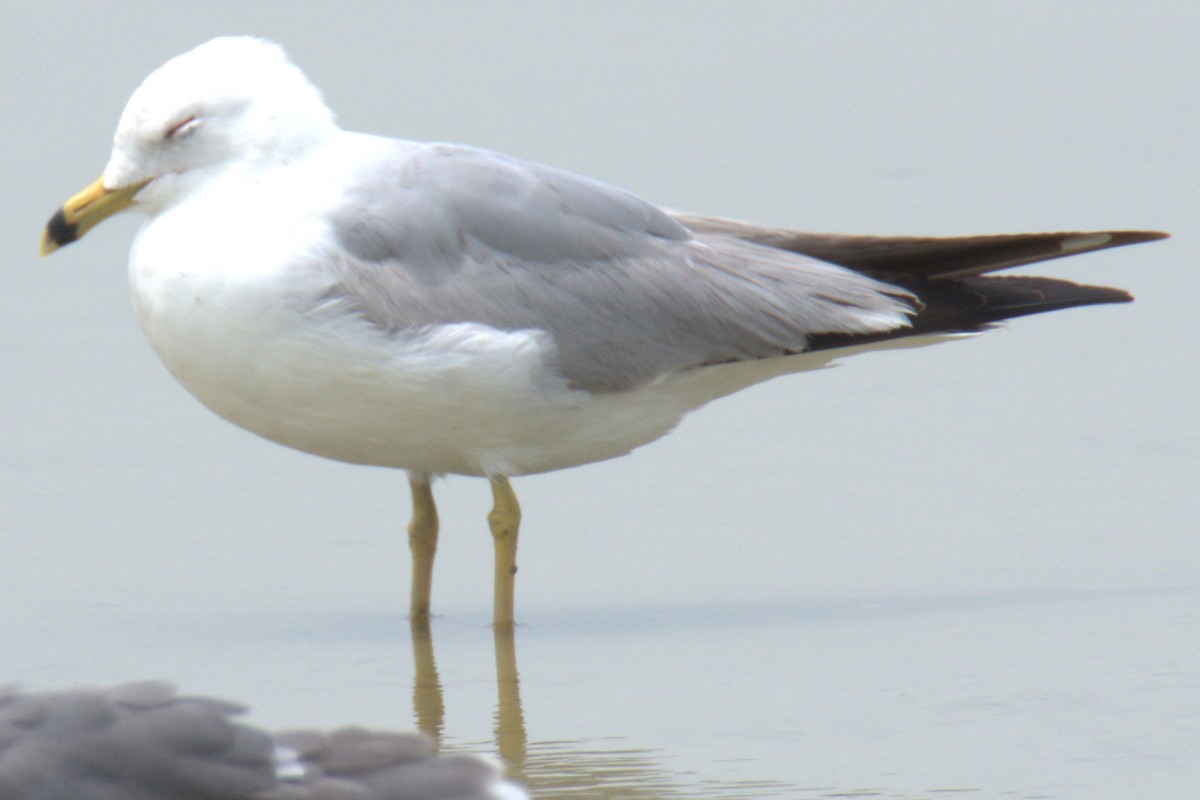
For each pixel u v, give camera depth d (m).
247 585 14.04
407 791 7.29
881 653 12.30
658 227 13.85
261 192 13.02
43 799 7.15
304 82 13.34
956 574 13.83
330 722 11.35
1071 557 14.04
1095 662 11.91
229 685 12.06
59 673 12.24
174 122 13.02
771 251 14.12
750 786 10.08
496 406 13.07
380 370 12.80
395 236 12.97
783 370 14.20
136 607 13.54
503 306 13.11
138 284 13.02
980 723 10.91
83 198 13.18
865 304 13.98
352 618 13.48
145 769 7.22
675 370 13.62
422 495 13.76
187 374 13.10
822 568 14.11
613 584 14.07
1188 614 12.77
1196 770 10.08
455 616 13.56
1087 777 10.02
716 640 12.73
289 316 12.66
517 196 13.41
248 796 7.24
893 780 10.09
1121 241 14.30
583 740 10.90
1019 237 14.27
